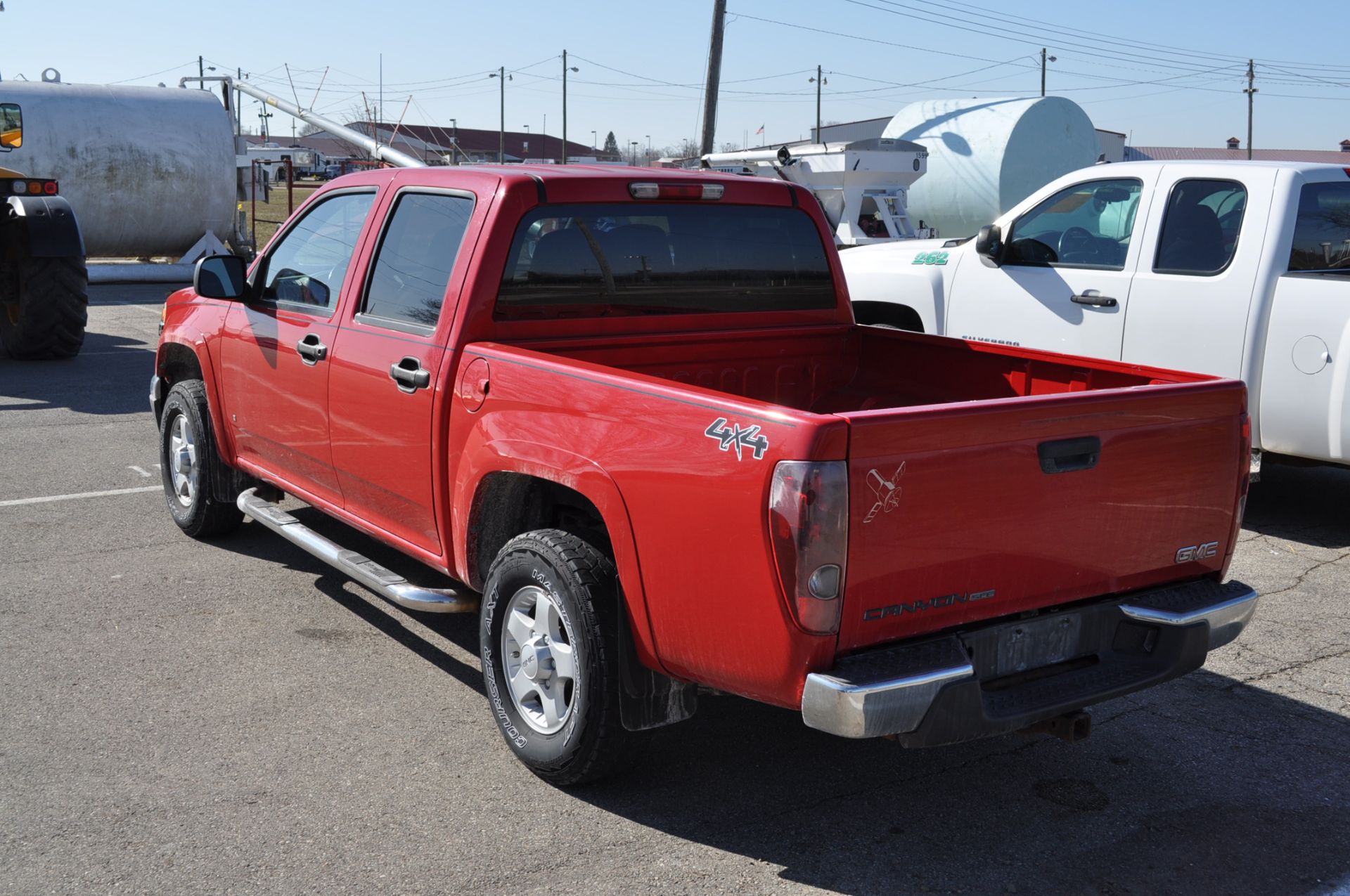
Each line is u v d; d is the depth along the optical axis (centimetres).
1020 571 321
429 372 407
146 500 690
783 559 289
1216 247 668
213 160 2066
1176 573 364
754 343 469
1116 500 335
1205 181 677
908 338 484
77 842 333
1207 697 450
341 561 454
